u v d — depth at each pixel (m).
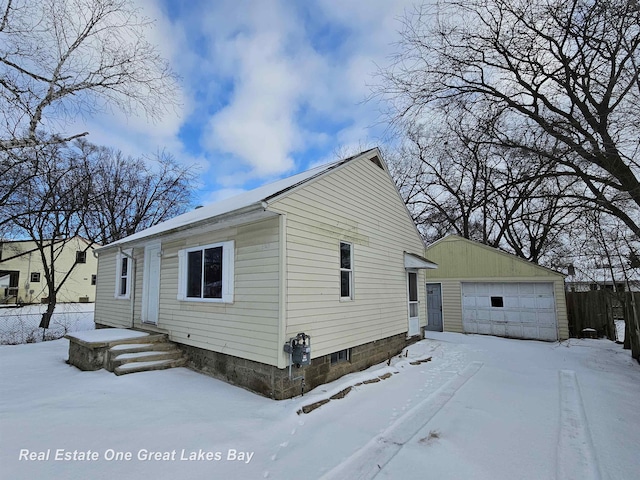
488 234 23.64
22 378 6.58
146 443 3.79
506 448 3.96
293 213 6.08
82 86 8.07
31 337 13.43
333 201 7.27
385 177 9.68
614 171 6.85
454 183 22.61
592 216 8.13
